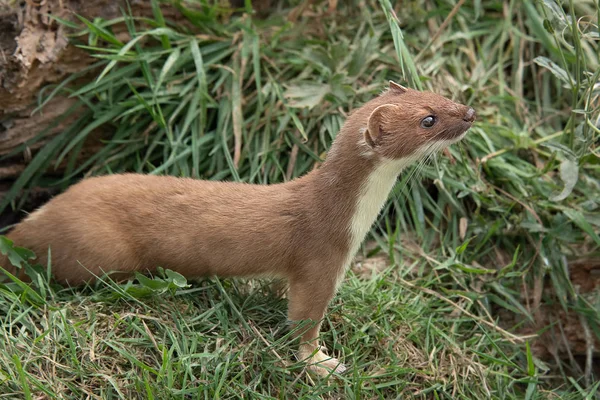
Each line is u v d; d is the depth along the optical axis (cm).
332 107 1094
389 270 1023
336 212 841
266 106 1091
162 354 786
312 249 845
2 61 973
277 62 1129
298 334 855
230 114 1078
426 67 1162
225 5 1146
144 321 842
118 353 805
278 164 1063
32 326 817
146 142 1069
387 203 1086
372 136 818
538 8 1204
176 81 1081
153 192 874
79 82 1061
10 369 753
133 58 1043
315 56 1138
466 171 1088
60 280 878
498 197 1081
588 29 1178
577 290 1062
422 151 839
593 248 1066
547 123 1186
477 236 1077
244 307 896
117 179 894
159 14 1074
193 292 901
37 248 866
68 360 787
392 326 944
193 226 855
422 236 1070
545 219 1079
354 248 859
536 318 1054
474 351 939
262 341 852
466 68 1208
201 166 1071
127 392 770
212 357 804
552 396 971
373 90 1115
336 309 926
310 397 800
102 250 850
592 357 1069
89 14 1053
